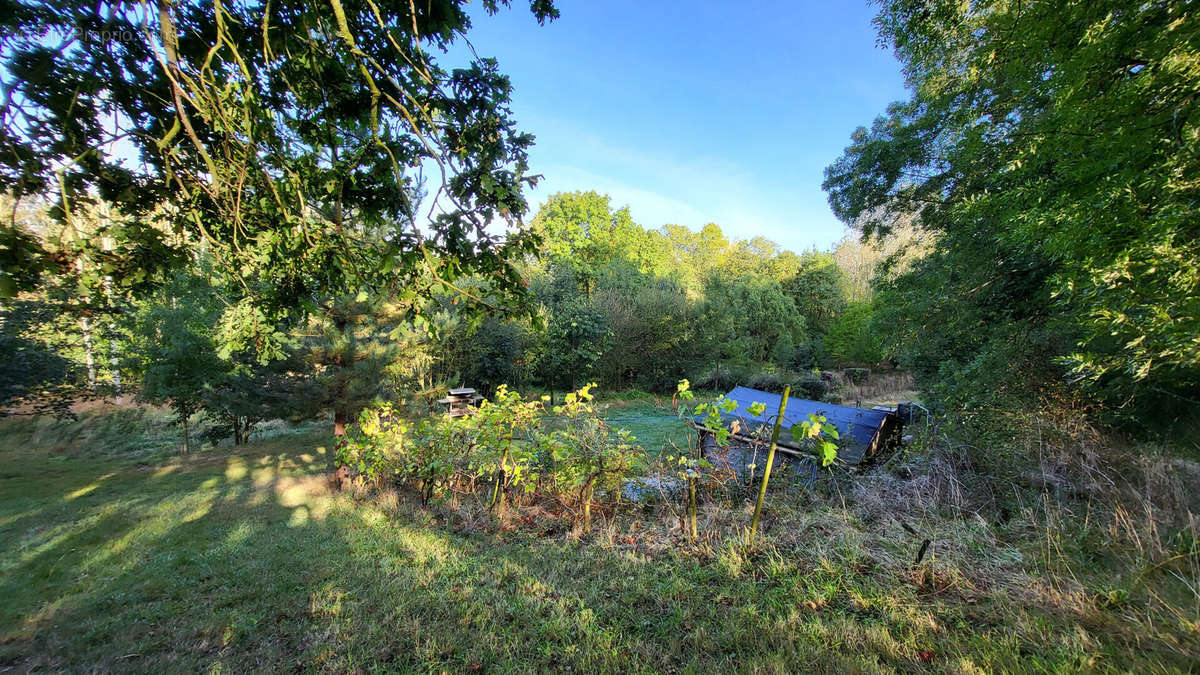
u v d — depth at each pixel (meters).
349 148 2.55
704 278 38.53
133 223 2.39
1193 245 2.44
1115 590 2.54
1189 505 3.13
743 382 26.89
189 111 2.24
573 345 23.45
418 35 2.21
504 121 2.46
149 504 8.22
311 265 2.72
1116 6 2.69
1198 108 2.47
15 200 1.87
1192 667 1.91
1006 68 4.00
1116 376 4.09
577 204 38.84
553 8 2.45
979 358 6.29
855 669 2.23
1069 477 3.97
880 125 10.64
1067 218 3.22
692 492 4.48
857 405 18.78
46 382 10.36
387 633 3.24
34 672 3.19
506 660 2.75
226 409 12.87
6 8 1.59
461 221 2.49
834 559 3.47
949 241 8.02
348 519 6.77
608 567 4.00
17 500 8.65
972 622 2.55
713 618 2.96
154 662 3.22
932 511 4.03
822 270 38.03
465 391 15.84
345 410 9.87
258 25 2.13
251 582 4.59
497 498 6.40
